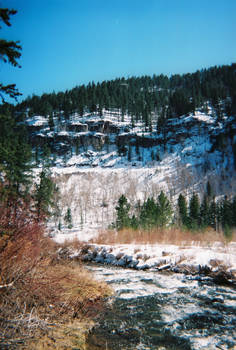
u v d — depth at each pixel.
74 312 4.97
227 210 50.94
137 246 14.33
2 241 4.31
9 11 4.57
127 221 37.34
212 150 116.94
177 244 15.18
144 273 9.81
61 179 110.25
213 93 157.12
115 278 8.91
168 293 7.02
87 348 3.76
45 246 5.66
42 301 4.66
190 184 95.19
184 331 4.54
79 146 145.75
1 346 3.19
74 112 172.75
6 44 4.70
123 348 3.85
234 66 197.62
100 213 84.62
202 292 7.12
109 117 163.62
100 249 14.30
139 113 167.12
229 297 6.64
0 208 4.27
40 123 157.00
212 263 9.26
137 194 95.56
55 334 3.90
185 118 143.50
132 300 6.35
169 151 128.50
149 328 4.66
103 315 5.26
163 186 98.56
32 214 5.01
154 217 37.75
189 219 48.22
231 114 133.75
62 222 72.75
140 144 140.50
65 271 6.65
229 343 4.09
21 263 4.57
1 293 4.11
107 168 123.69
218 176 95.88
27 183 22.36
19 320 3.67
